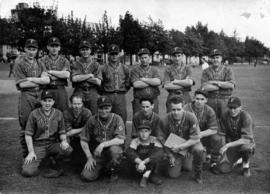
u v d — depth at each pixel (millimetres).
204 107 4758
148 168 4160
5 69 27484
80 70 5445
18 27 24922
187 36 46312
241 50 53906
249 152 4367
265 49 59781
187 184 4191
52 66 5230
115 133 4477
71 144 5020
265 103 10570
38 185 4137
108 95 5512
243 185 4121
